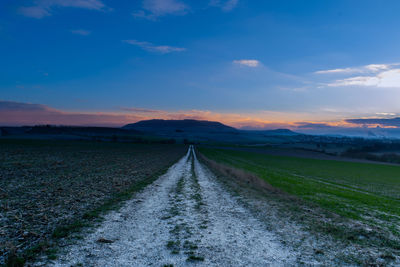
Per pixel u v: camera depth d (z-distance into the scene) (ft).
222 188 65.82
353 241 28.71
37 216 33.17
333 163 218.18
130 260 21.63
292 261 22.76
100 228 29.78
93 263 20.72
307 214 40.60
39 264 20.02
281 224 34.47
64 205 39.81
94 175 76.69
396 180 118.83
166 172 100.53
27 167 84.84
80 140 428.15
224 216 38.06
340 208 47.85
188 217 36.65
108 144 359.05
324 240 28.60
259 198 53.26
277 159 241.76
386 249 26.73
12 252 21.62
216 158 216.95
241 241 27.48
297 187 75.82
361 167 189.37
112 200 45.39
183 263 21.49
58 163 103.19
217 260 22.39
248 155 285.23
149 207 42.01
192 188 64.39
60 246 23.85
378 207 51.60
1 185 52.31
